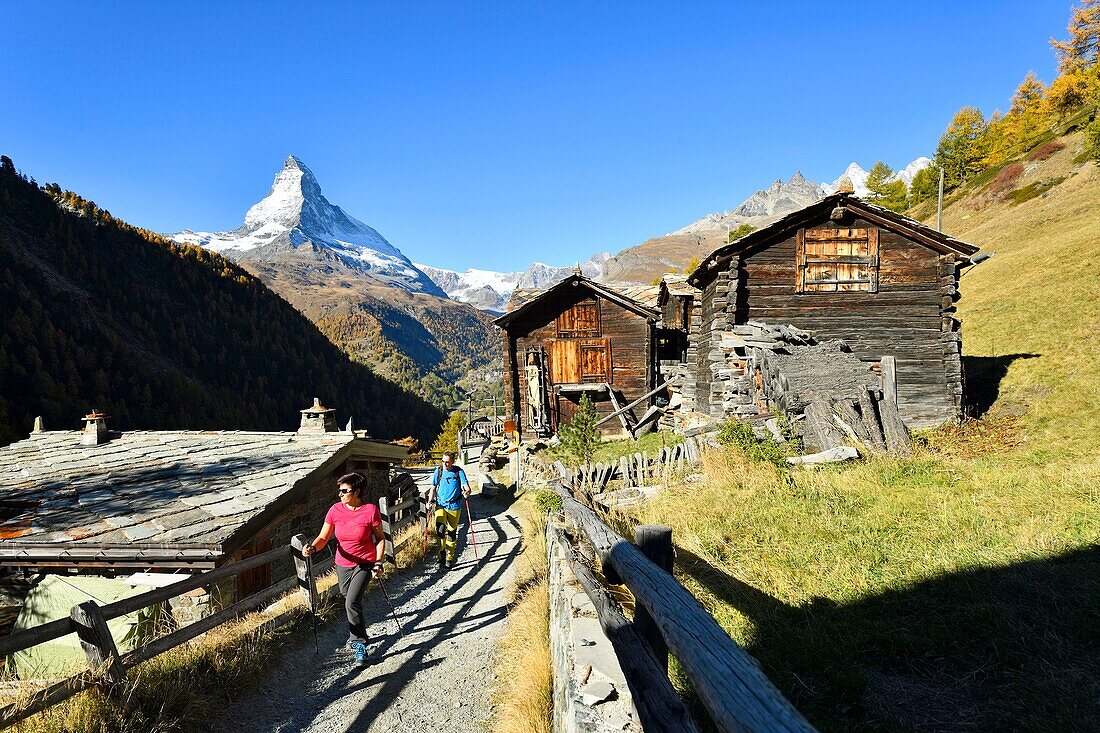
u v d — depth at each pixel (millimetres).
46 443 12195
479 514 15859
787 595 4738
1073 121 50875
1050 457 8516
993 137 63875
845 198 14359
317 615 6734
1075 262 23406
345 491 5738
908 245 14586
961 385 13992
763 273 14742
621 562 3115
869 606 4457
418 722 4535
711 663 1716
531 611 6199
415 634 6484
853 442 9883
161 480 9141
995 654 3688
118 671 4363
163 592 4879
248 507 8094
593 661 2904
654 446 16047
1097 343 14281
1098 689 3262
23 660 7672
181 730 4289
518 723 4066
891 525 6070
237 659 5281
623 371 21719
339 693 5082
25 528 7328
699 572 5312
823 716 3299
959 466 8320
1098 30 61469
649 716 2104
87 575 7906
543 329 21688
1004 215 43438
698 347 18422
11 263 130125
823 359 12336
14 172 176750
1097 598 4211
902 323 14516
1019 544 5246
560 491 6879
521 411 21547
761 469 8484
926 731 3090
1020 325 18812
